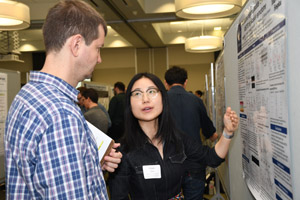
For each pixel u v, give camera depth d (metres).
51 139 0.70
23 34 8.95
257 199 1.15
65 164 0.70
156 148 1.34
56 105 0.74
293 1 0.73
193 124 2.42
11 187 0.76
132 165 1.31
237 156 1.66
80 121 0.76
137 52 10.89
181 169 1.36
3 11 3.07
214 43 5.99
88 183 0.76
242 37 1.35
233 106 1.68
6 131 0.78
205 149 1.46
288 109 0.78
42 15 6.21
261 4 1.00
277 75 0.85
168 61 10.86
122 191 1.30
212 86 3.27
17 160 0.73
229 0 2.63
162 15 6.31
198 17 3.23
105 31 0.92
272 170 0.96
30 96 0.76
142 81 1.33
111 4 5.45
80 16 0.83
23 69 10.81
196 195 1.52
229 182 2.04
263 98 1.01
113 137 4.90
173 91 2.47
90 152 0.79
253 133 1.20
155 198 1.31
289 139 0.79
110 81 11.28
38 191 0.71
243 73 1.34
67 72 0.83
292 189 0.78
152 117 1.32
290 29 0.75
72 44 0.82
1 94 2.53
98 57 0.91
